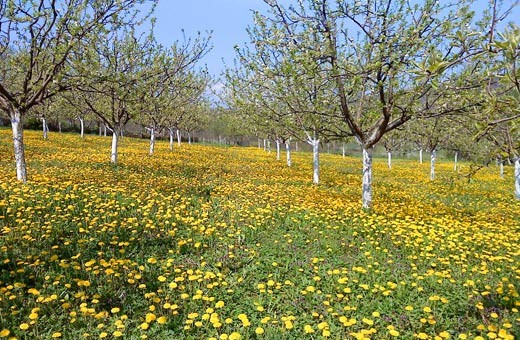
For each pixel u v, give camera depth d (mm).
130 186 12133
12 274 5551
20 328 4488
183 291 5699
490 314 5258
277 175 19203
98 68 11281
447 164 39531
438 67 2617
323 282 6148
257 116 12672
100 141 34250
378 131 10414
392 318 5176
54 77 9984
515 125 3037
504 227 10000
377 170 28141
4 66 10641
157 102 15711
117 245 7145
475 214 12242
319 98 9609
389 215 10227
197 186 13359
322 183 17250
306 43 8812
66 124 51031
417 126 14656
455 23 7539
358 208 10883
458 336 4785
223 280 6098
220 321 4953
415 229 8828
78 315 4910
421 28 7957
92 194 10250
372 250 7664
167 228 8391
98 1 10133
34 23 9406
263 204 11031
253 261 6922
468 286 6078
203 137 64688
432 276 6336
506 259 7367
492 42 2346
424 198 15188
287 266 6734
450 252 7754
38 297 5035
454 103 8500
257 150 45875
